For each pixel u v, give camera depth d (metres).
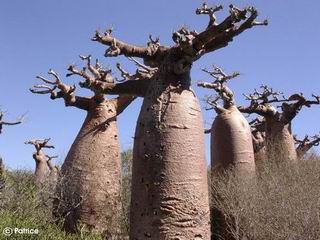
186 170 7.32
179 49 7.95
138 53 8.31
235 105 13.19
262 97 16.20
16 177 12.57
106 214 11.18
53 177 12.16
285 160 14.68
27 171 13.85
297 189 10.57
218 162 12.48
